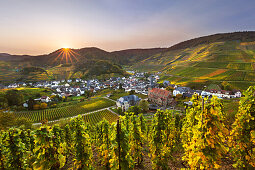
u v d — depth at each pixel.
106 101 122.31
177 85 153.12
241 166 11.45
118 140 12.91
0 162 11.02
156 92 106.19
